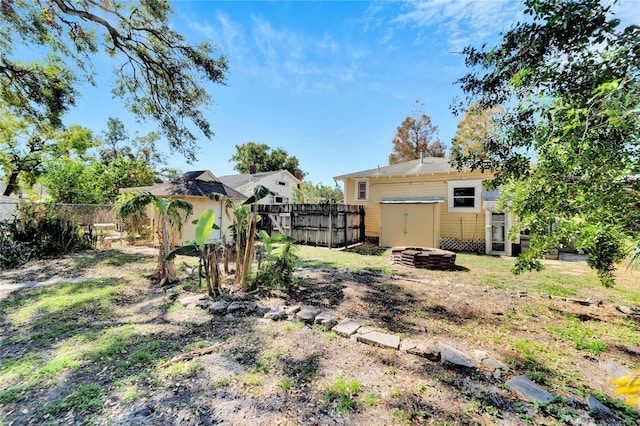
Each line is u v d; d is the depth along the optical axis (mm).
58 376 2549
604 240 3104
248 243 5352
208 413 2100
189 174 13352
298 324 3771
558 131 2379
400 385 2461
